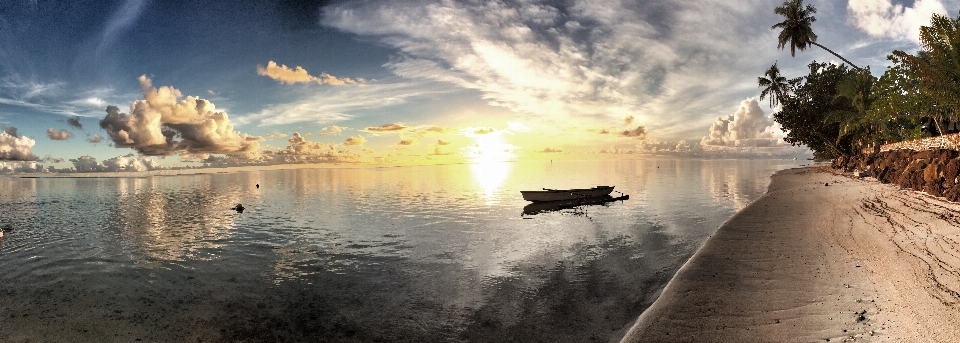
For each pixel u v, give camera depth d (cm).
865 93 3772
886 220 1368
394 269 1217
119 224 2262
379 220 2261
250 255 1467
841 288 731
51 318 888
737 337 576
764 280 805
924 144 2389
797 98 4941
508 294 942
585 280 1022
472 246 1507
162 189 5272
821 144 5322
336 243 1644
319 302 953
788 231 1266
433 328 782
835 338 545
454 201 3206
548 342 691
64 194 4547
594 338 694
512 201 3162
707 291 764
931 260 877
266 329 810
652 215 2195
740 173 7031
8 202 3588
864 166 3544
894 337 533
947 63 1861
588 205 2741
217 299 995
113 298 1015
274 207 2984
